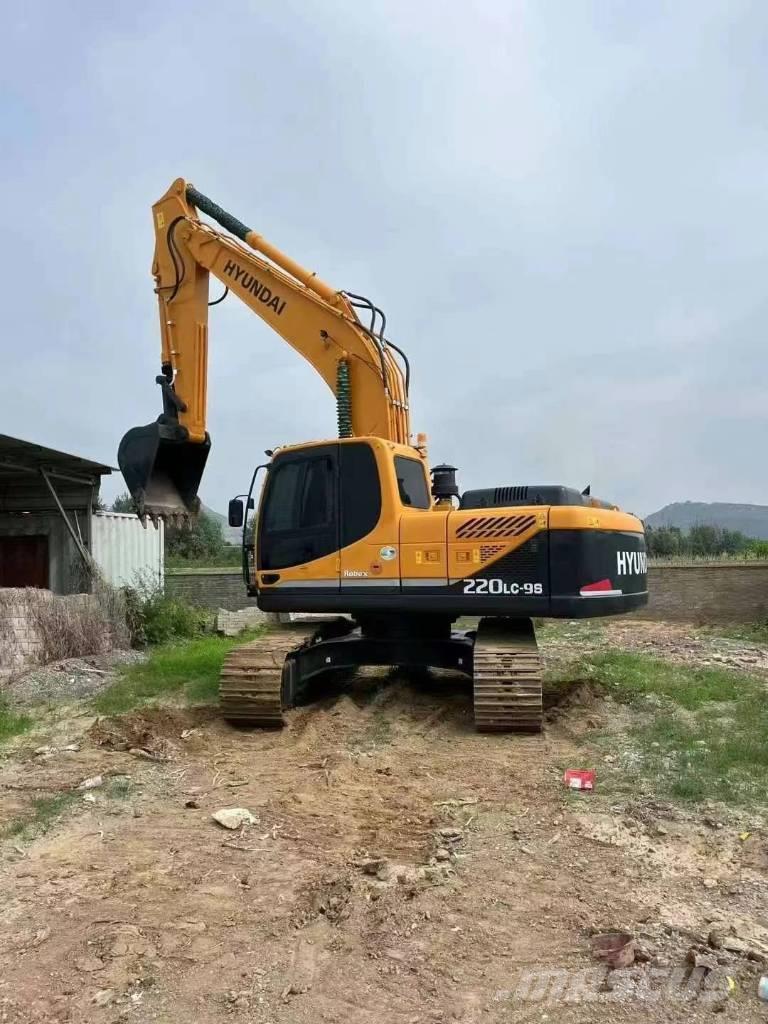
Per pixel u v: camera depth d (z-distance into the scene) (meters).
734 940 3.47
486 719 7.07
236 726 7.52
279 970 3.36
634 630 14.94
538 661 7.23
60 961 3.45
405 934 3.62
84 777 6.03
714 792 5.44
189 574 17.81
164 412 9.63
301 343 9.05
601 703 8.10
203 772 6.16
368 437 7.93
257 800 5.50
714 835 4.75
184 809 5.34
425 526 7.66
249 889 4.12
